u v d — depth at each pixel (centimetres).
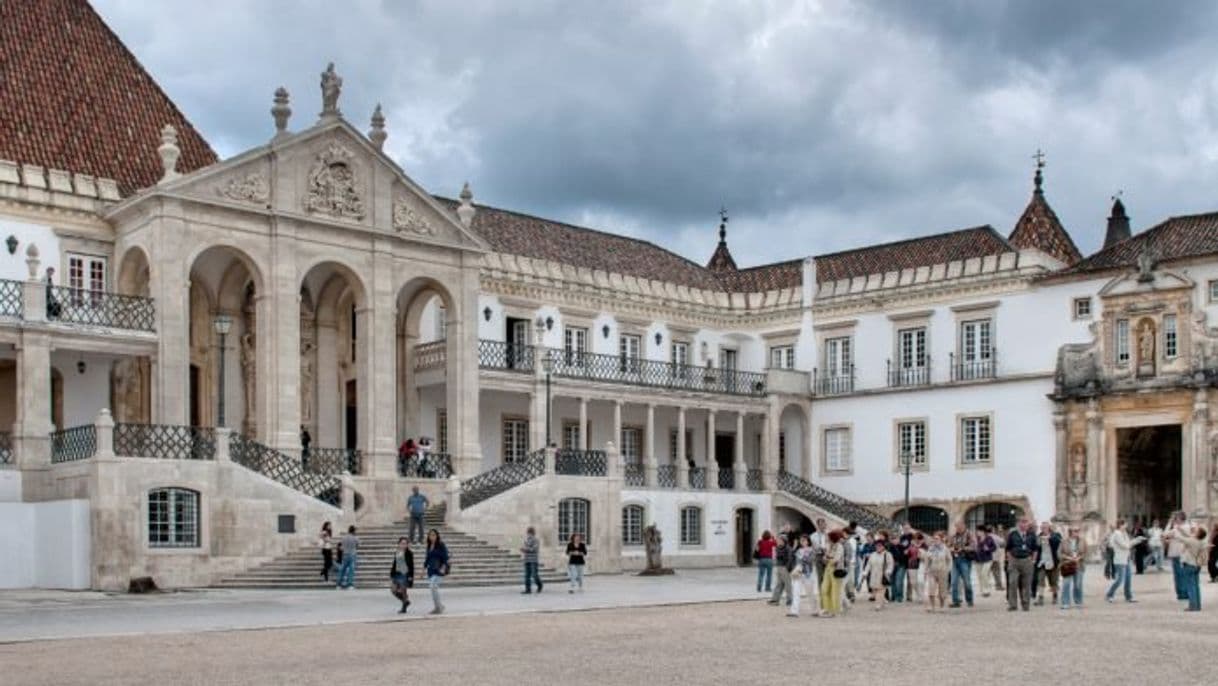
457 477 4038
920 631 2238
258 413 3869
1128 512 4812
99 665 1775
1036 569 2814
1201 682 1575
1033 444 4894
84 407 3816
